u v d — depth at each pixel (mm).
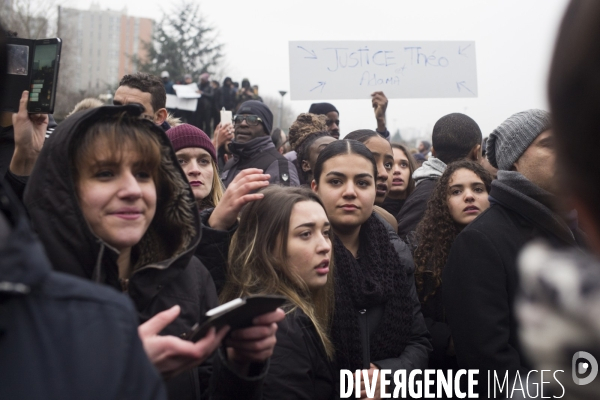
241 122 5152
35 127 2564
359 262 2863
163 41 44812
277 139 7945
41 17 28641
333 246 2760
